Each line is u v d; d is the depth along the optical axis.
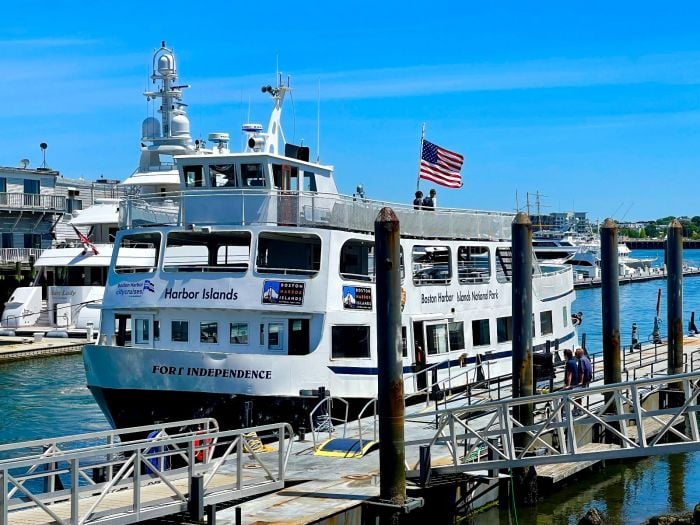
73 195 83.50
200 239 30.58
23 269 73.38
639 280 150.38
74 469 16.55
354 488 20.66
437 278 35.28
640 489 27.02
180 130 54.72
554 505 25.22
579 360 30.88
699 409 19.95
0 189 76.88
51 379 48.12
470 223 34.62
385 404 19.64
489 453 23.81
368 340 27.64
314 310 26.33
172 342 27.64
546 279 39.19
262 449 24.69
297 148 34.31
